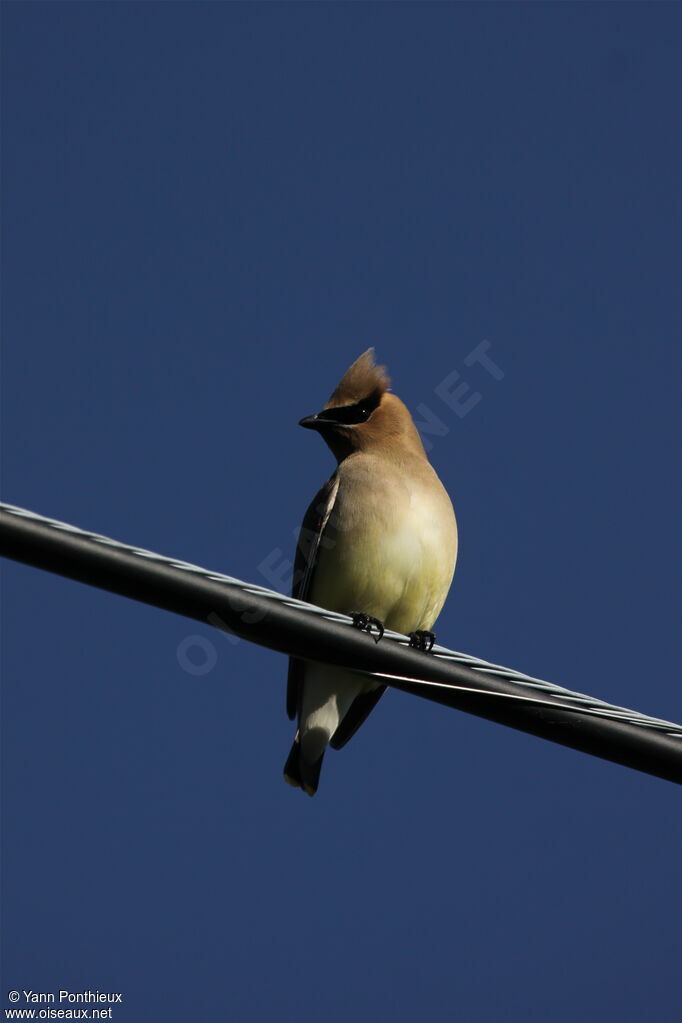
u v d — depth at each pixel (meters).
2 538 6.95
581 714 8.04
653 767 8.08
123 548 7.25
